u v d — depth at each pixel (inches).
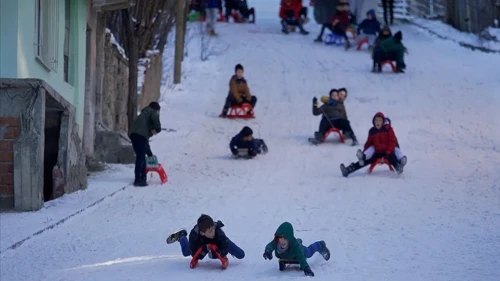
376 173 1264.8
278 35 2847.0
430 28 2891.2
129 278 671.8
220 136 1610.5
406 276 666.2
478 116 1728.6
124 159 1380.4
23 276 682.2
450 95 1941.4
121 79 1648.6
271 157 1422.2
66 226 891.4
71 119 1084.5
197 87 2128.4
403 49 2215.8
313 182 1200.8
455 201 1028.5
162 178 1191.6
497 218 919.0
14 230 853.2
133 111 1547.7
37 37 1080.8
